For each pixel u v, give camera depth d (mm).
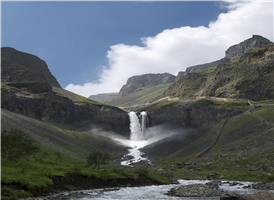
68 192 49812
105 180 67562
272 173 91625
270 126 160875
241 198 42312
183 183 82750
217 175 100750
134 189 63219
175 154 185000
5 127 136125
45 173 52656
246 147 142625
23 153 64188
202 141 187125
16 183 40844
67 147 176750
